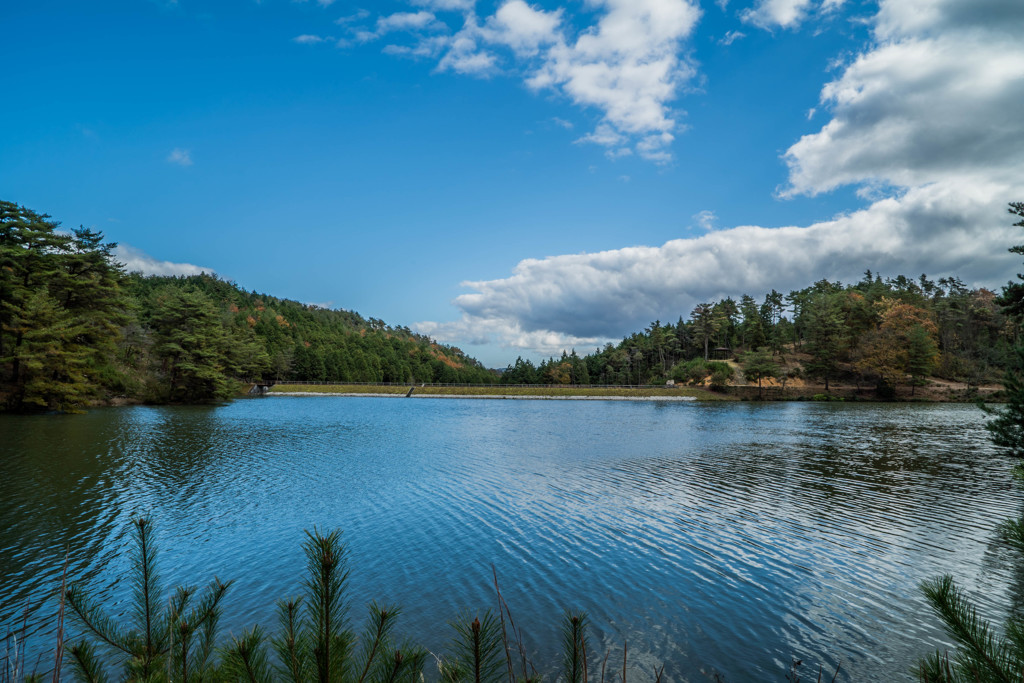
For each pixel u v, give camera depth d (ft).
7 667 16.16
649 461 92.38
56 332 144.77
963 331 350.23
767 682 27.66
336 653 10.81
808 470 84.12
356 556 44.88
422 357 604.90
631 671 28.63
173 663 12.32
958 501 64.03
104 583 37.93
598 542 49.01
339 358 407.64
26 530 49.21
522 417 186.60
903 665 29.35
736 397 294.05
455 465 87.30
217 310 274.36
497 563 43.75
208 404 216.74
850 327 349.41
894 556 45.62
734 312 461.37
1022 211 66.49
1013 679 9.42
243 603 35.29
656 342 428.97
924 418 178.09
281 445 107.55
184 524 52.65
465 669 11.63
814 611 35.68
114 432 114.93
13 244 154.20
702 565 43.55
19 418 135.03
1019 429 58.59
